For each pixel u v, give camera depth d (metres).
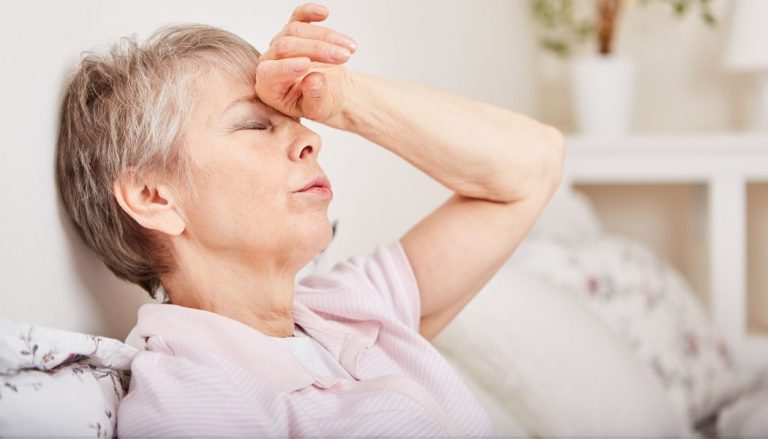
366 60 1.74
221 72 0.96
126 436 0.83
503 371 1.55
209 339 0.94
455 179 1.11
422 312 1.17
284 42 0.90
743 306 2.63
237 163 0.94
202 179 0.94
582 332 1.69
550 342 1.61
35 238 0.91
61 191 0.97
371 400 0.91
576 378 1.58
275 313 1.01
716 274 2.64
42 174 0.93
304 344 1.02
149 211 0.95
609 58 2.80
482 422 1.03
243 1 1.33
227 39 0.99
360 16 1.71
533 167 1.12
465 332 1.57
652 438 1.62
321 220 0.98
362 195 1.71
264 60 0.92
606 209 3.14
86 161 0.95
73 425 0.80
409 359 1.05
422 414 0.91
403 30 1.93
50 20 0.94
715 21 2.78
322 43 0.88
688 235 3.05
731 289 2.63
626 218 3.12
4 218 0.86
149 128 0.94
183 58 0.96
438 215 1.17
